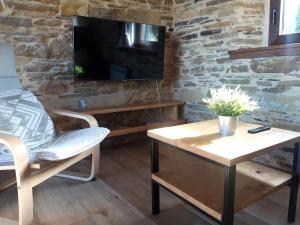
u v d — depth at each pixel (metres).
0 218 1.63
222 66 2.86
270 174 1.67
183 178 1.63
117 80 2.96
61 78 2.78
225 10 2.75
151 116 3.47
